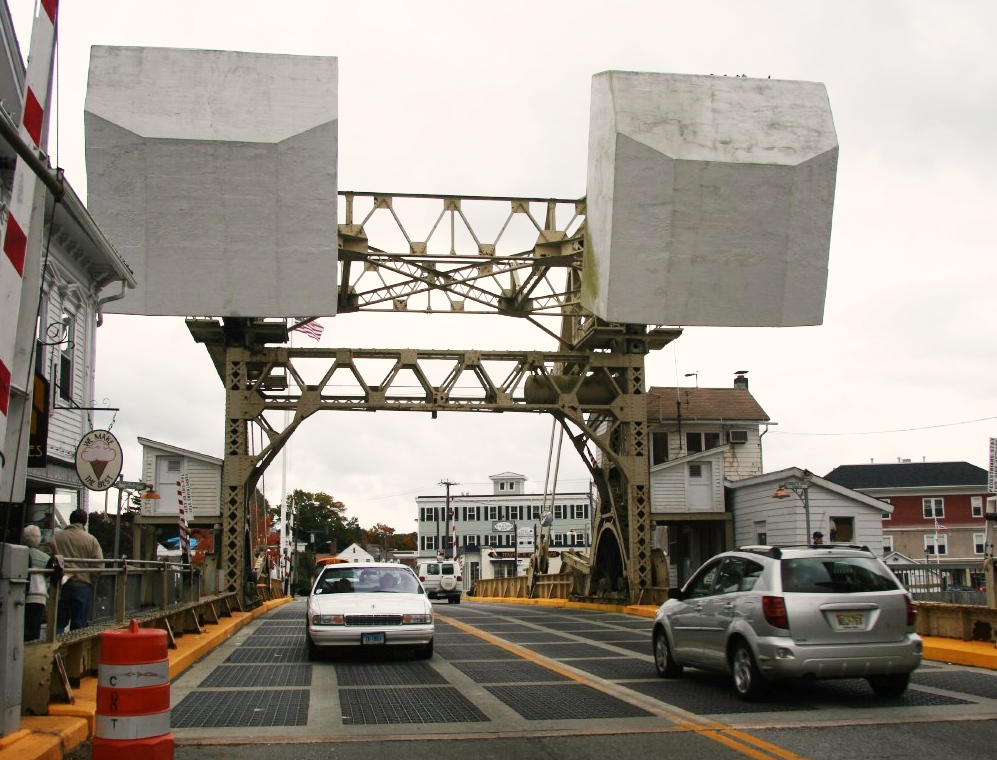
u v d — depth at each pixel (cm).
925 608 1558
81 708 816
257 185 2309
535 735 847
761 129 2369
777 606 997
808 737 832
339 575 1580
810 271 2470
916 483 6034
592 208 2453
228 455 2573
